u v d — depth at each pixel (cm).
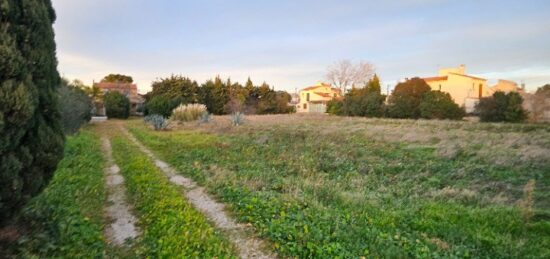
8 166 369
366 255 431
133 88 7275
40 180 434
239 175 902
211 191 738
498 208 635
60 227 480
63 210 559
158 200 657
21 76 380
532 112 3206
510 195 737
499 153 1180
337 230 500
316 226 511
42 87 429
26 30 393
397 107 3962
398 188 816
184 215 565
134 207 649
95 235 488
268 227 509
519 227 550
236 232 517
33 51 405
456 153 1220
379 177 934
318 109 6775
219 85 5209
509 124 2681
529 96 3403
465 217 595
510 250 471
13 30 379
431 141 1614
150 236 501
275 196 683
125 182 847
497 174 923
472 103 4897
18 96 364
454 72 5488
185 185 812
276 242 466
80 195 685
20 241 412
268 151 1327
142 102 5916
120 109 4431
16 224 447
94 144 1570
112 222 572
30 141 414
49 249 423
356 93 5016
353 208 638
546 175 900
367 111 4328
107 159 1202
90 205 639
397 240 486
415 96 3950
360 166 1050
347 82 6419
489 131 2092
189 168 988
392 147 1444
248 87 5441
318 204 640
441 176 923
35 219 476
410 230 545
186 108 3366
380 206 665
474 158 1134
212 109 5059
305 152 1291
